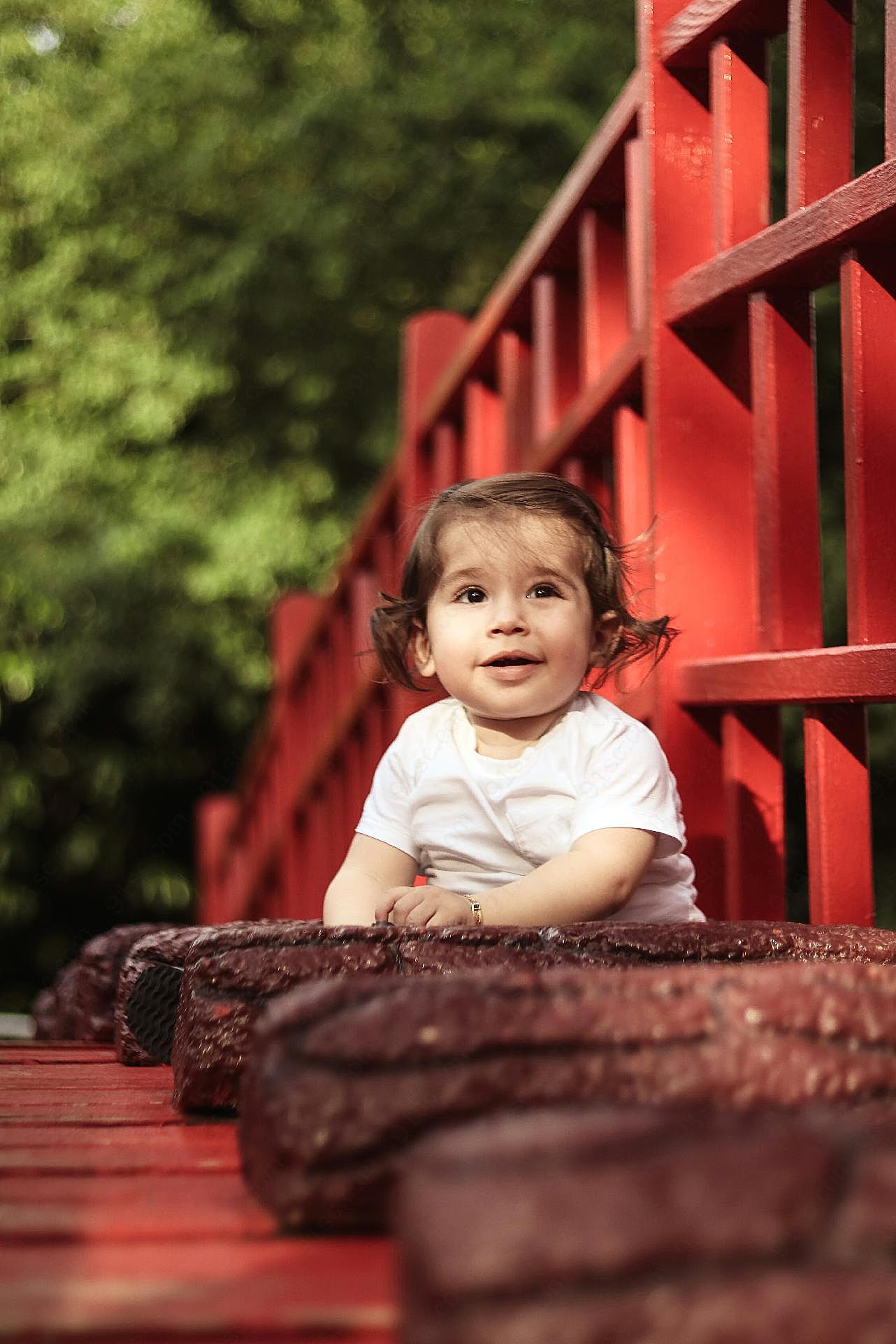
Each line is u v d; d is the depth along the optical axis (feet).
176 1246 2.49
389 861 5.55
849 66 5.22
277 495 26.03
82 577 24.54
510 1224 1.79
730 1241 1.79
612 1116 2.04
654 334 5.97
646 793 5.06
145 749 27.25
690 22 5.90
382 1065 2.59
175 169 25.72
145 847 27.99
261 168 26.45
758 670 5.17
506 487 5.49
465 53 25.22
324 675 12.57
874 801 18.34
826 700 4.79
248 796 15.05
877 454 4.75
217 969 3.72
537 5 25.66
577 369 7.77
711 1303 1.75
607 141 6.63
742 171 5.77
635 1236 1.78
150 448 26.45
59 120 26.21
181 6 26.96
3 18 26.68
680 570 5.88
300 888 13.05
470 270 26.45
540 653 5.26
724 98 5.77
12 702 26.11
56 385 26.37
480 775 5.34
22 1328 2.02
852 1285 1.76
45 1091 4.46
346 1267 2.33
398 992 2.66
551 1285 1.76
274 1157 2.57
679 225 6.04
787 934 3.82
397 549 10.11
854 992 2.71
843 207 4.75
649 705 6.00
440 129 25.18
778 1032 2.64
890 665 4.39
